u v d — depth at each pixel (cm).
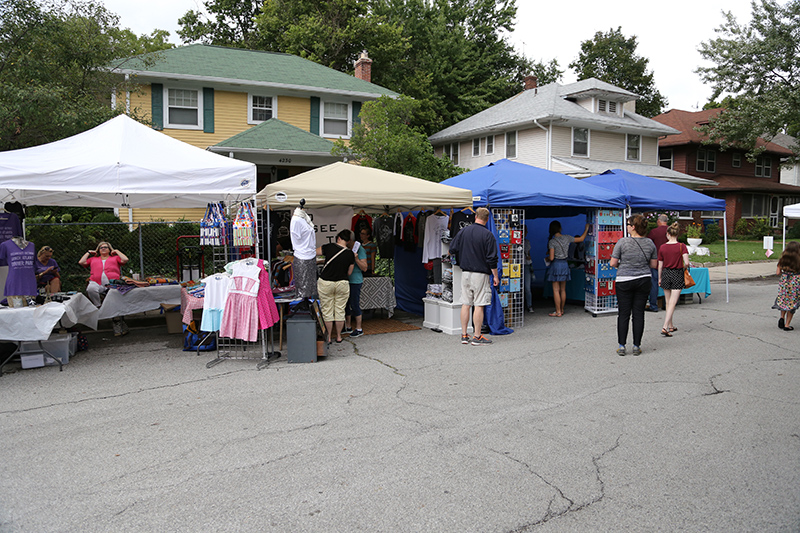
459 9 3528
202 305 762
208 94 2020
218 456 421
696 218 3119
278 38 2950
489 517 329
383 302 1041
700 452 419
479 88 3347
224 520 328
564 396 561
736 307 1131
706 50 2522
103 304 875
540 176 1092
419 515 332
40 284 891
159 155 756
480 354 753
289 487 369
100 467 404
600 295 1062
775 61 2333
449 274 912
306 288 720
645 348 776
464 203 885
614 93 2581
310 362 711
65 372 675
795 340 813
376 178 892
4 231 845
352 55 2991
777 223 3519
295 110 2180
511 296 941
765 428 466
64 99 1277
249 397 568
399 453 423
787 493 353
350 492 361
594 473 386
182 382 627
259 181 2138
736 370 653
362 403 545
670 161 3241
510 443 440
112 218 1722
